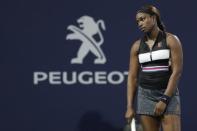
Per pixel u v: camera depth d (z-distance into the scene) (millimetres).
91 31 15781
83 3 15664
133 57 11516
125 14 15727
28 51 15648
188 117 15766
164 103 10633
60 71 15664
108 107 15789
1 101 15641
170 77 10836
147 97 11086
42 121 15742
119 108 15789
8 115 15688
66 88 15703
